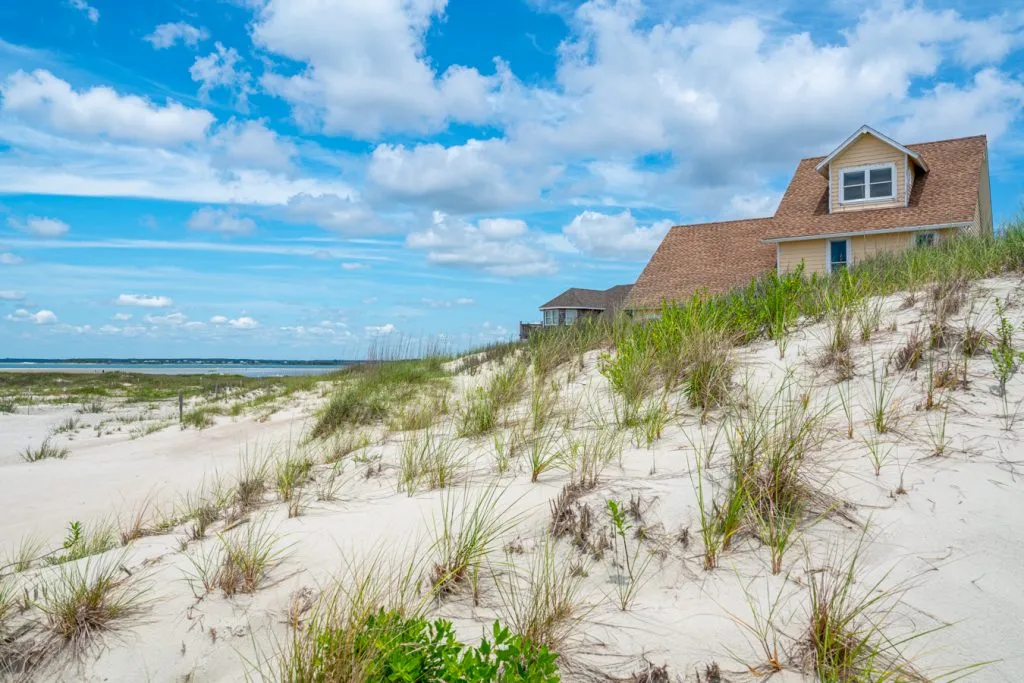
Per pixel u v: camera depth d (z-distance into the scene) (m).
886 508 3.03
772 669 2.21
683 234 25.98
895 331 5.60
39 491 7.64
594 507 3.32
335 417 9.18
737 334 6.36
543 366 7.67
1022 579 2.42
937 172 20.08
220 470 7.99
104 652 2.68
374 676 2.18
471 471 4.47
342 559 3.27
